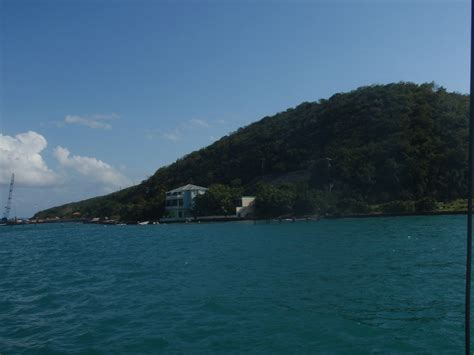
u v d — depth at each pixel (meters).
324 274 27.11
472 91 5.38
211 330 16.11
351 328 15.87
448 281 23.61
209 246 51.19
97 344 15.02
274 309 18.83
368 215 106.12
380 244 43.59
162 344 14.74
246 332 15.74
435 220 80.75
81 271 33.69
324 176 129.75
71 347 14.83
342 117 166.38
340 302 19.78
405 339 14.55
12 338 16.11
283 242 51.12
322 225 85.56
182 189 162.00
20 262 42.56
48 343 15.32
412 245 41.47
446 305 18.62
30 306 21.47
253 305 19.59
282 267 30.61
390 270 27.69
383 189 120.31
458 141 121.69
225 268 31.30
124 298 22.39
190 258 39.09
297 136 181.88
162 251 47.62
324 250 40.31
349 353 13.39
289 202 124.94
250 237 62.09
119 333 16.20
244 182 181.25
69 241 74.88
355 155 131.12
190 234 78.12
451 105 142.25
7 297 23.91
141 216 175.75
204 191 159.75
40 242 75.12
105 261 40.16
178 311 19.08
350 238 52.09
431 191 116.25
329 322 16.67
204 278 27.34
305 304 19.58
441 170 118.69
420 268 28.06
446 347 13.70
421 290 21.64
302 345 14.23
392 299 20.05
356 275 26.34
